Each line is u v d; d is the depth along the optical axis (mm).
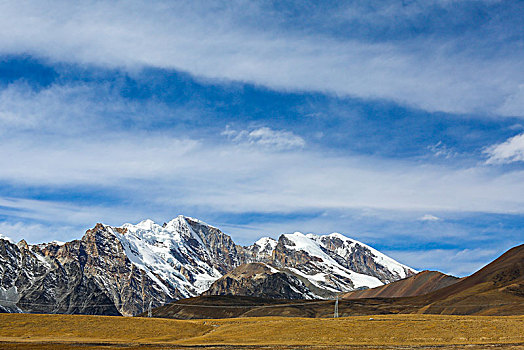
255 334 152500
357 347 126750
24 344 138125
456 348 121438
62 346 135375
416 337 135875
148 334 161750
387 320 160375
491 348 119688
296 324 162500
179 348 131250
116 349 131125
